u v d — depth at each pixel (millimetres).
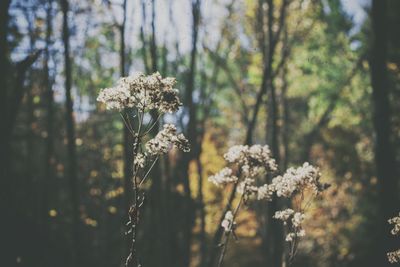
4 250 8992
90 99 20219
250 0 16688
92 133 20094
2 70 8750
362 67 17531
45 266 10680
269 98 14453
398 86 15219
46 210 13398
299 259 18875
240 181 4508
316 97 20000
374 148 10633
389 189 10266
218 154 21734
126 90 3652
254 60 17500
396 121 15234
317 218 19594
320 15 17438
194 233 18812
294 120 25250
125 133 10141
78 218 11188
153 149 3658
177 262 13055
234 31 18297
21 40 14125
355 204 18578
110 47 17969
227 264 21125
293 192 4488
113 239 15555
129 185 10078
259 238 22062
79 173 17688
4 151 8852
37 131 17453
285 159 18781
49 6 13383
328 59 18328
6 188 9070
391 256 4355
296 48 18531
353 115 18922
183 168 13609
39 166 17391
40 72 15641
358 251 16344
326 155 21109
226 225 4297
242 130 26078
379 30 10617
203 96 17688
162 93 3691
